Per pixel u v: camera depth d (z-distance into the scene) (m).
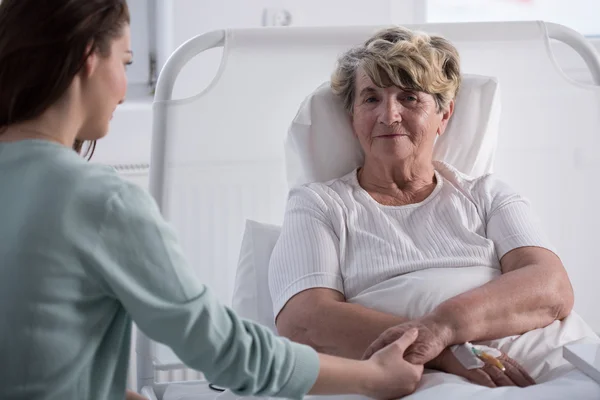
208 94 1.75
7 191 0.92
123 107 2.41
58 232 0.89
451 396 1.18
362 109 1.62
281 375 0.98
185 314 0.91
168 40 2.45
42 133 0.94
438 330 1.32
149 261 0.91
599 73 1.88
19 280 0.89
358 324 1.39
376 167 1.63
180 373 2.33
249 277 1.69
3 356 0.90
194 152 1.75
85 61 0.92
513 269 1.53
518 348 1.39
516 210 1.61
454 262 1.52
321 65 1.79
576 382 1.16
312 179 1.74
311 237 1.53
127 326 0.99
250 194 1.80
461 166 1.80
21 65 0.90
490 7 2.82
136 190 0.93
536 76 1.89
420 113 1.60
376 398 1.22
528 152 1.91
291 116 1.80
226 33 1.75
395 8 2.61
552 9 2.85
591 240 1.93
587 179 1.91
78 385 0.92
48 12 0.90
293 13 2.51
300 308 1.45
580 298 1.95
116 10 0.94
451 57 1.66
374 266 1.51
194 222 1.77
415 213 1.60
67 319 0.90
